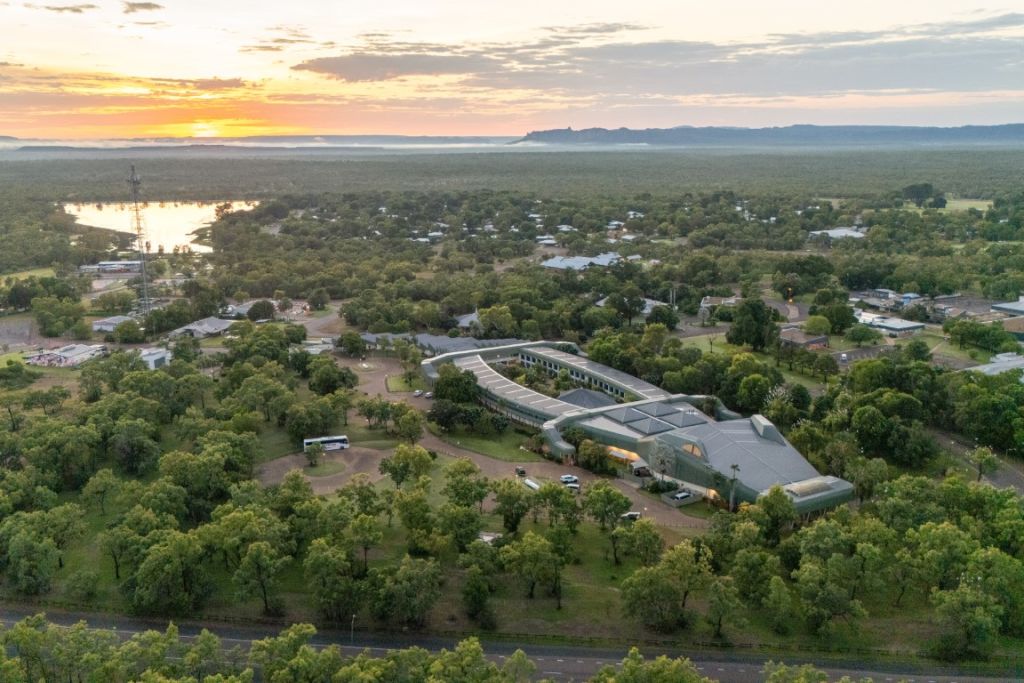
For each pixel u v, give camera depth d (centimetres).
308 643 15488
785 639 15762
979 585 15788
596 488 19750
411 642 15638
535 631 16012
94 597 17100
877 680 14488
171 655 14225
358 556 18362
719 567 17800
